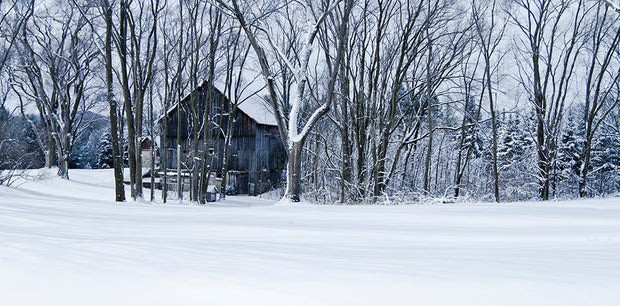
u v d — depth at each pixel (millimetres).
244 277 2574
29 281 2473
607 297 2119
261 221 7828
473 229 6488
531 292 2227
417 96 24859
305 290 2291
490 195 24219
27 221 6398
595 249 4066
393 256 3549
